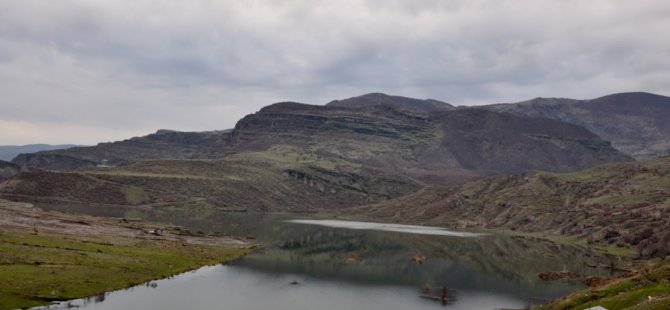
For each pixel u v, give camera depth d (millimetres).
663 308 79750
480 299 149625
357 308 135750
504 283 175625
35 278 131625
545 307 115438
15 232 193625
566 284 174375
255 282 163750
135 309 118938
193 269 179875
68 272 143125
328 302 141000
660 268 113562
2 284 122500
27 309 111375
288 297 144500
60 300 120250
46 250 166500
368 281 174875
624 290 105438
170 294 137500
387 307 137875
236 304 132125
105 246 192500
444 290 161625
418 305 141125
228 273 177125
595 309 87812
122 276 150750
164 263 179000
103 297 128500
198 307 126000
